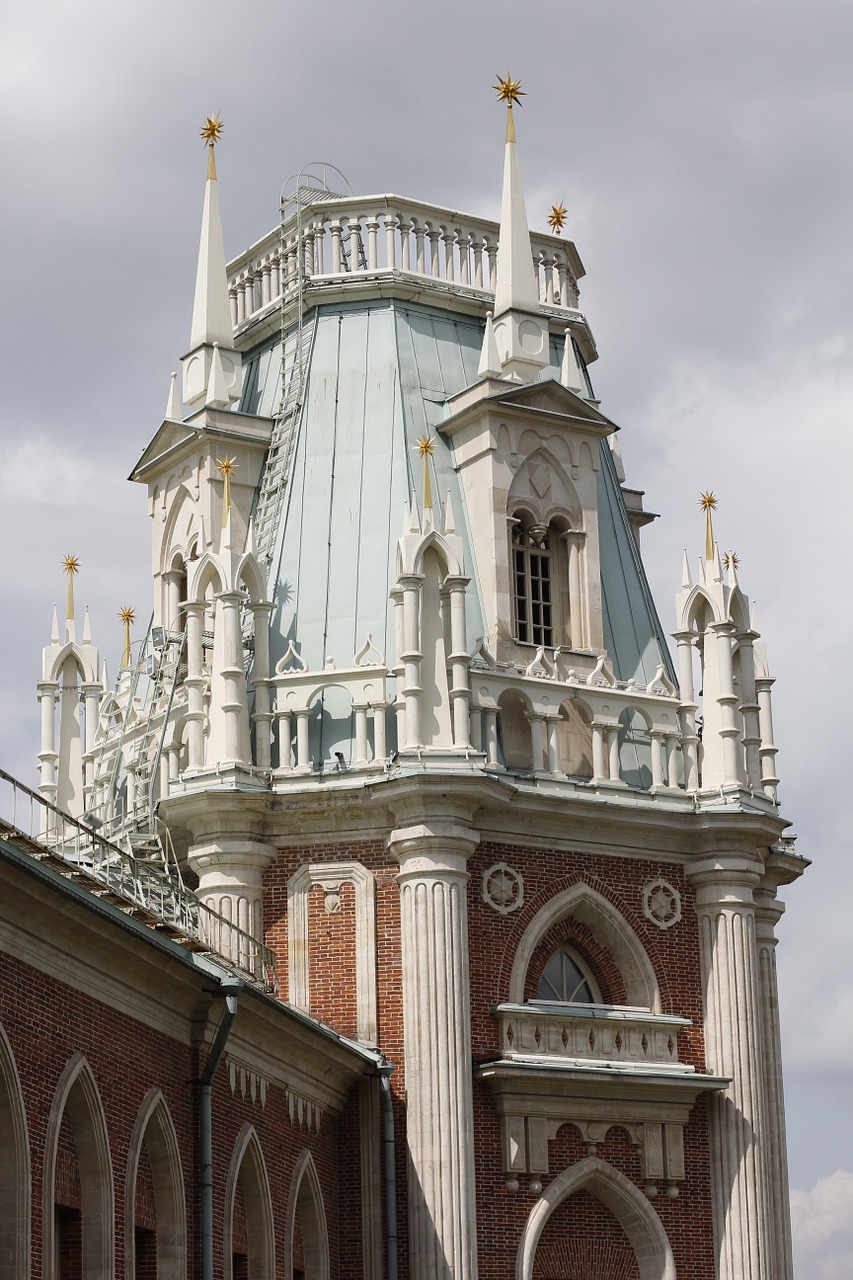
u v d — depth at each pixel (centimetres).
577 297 7300
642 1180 6094
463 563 6291
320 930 6009
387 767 6031
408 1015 5872
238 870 6009
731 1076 6225
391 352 6719
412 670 6000
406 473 6519
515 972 6031
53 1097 3972
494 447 6494
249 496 6681
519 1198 5903
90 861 5625
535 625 6519
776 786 6706
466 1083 5834
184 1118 4634
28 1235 3791
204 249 6888
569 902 6156
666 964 6272
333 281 6838
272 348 6975
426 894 5903
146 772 6350
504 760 6219
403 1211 5766
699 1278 6112
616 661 6631
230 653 6091
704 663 6538
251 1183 5084
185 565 6794
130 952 4222
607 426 6706
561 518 6612
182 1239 4550
